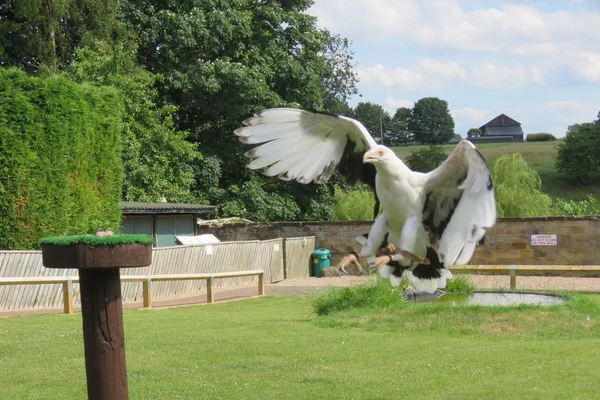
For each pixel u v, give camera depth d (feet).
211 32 112.78
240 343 36.70
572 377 28.91
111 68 95.91
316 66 124.67
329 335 39.34
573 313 42.63
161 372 30.30
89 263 18.72
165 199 101.14
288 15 120.16
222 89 112.98
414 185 17.37
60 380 29.17
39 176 60.34
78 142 64.08
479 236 16.16
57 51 102.83
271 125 18.15
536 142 351.46
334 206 125.29
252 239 97.45
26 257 55.77
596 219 84.28
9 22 98.32
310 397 26.27
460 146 16.29
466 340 37.76
